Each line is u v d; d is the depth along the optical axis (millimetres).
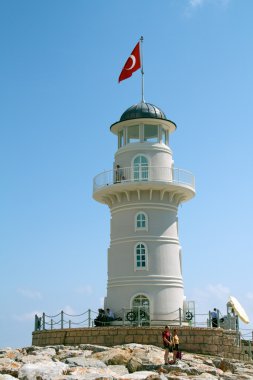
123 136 49031
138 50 50250
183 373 26750
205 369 28703
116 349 32875
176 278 45938
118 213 47469
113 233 47500
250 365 34344
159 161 47594
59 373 25109
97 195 48500
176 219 48000
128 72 49812
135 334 38969
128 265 45594
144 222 46250
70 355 31953
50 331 42031
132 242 45969
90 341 39875
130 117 48344
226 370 30953
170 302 44875
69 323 41750
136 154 47500
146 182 45719
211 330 39469
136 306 44500
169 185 46250
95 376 24141
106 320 42906
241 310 44406
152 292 44688
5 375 24016
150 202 46719
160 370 27062
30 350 36125
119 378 24141
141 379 23953
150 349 34625
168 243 46438
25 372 24953
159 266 45469
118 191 46906
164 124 48969
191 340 38875
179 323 43781
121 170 47250
